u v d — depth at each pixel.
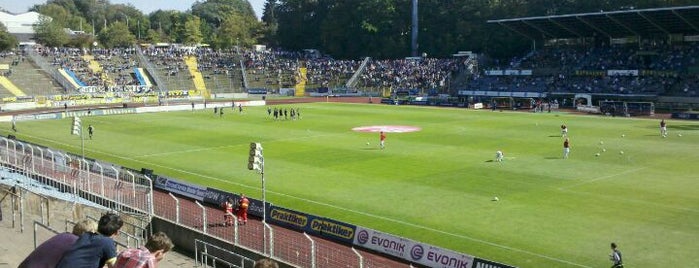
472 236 36.78
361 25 199.25
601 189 48.03
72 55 165.38
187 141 79.00
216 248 30.47
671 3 141.75
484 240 35.97
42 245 13.84
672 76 123.31
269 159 64.12
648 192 46.78
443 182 51.47
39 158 47.62
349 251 34.44
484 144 72.38
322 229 37.75
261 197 47.72
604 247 34.22
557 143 72.38
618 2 151.38
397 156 64.62
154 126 96.06
